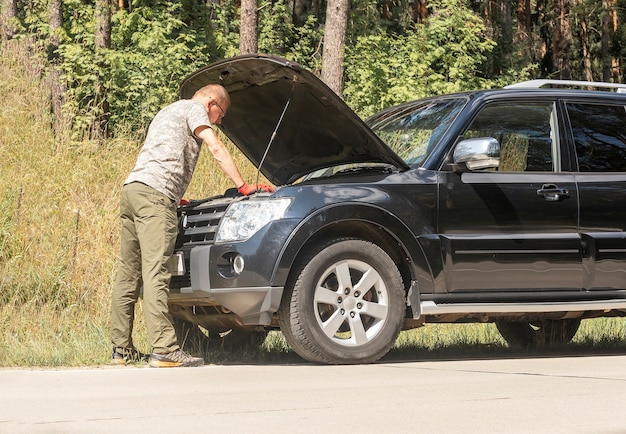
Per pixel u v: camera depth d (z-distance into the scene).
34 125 41.91
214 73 20.33
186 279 18.77
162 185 18.36
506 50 78.88
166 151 18.50
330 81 55.44
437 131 19.95
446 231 19.00
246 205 18.16
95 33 53.25
